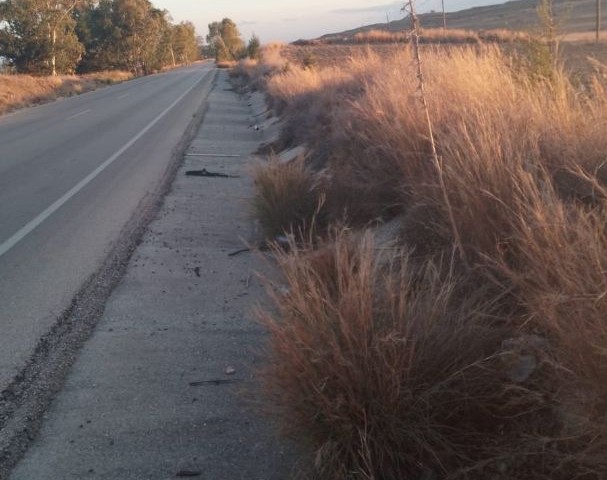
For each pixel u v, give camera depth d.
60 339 5.03
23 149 16.06
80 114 26.28
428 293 3.60
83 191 10.70
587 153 4.48
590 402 2.59
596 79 5.66
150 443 3.61
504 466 2.79
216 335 5.04
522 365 3.10
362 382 3.00
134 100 33.88
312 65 28.12
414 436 2.92
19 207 9.63
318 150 10.72
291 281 3.75
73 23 67.56
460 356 3.10
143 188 10.94
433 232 4.88
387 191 6.65
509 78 6.94
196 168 13.20
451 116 6.37
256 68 44.75
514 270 3.74
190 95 37.41
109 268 6.71
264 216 7.37
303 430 3.08
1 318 5.48
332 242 4.90
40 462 3.48
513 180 3.98
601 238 3.14
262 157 14.61
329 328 3.14
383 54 17.30
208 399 4.07
